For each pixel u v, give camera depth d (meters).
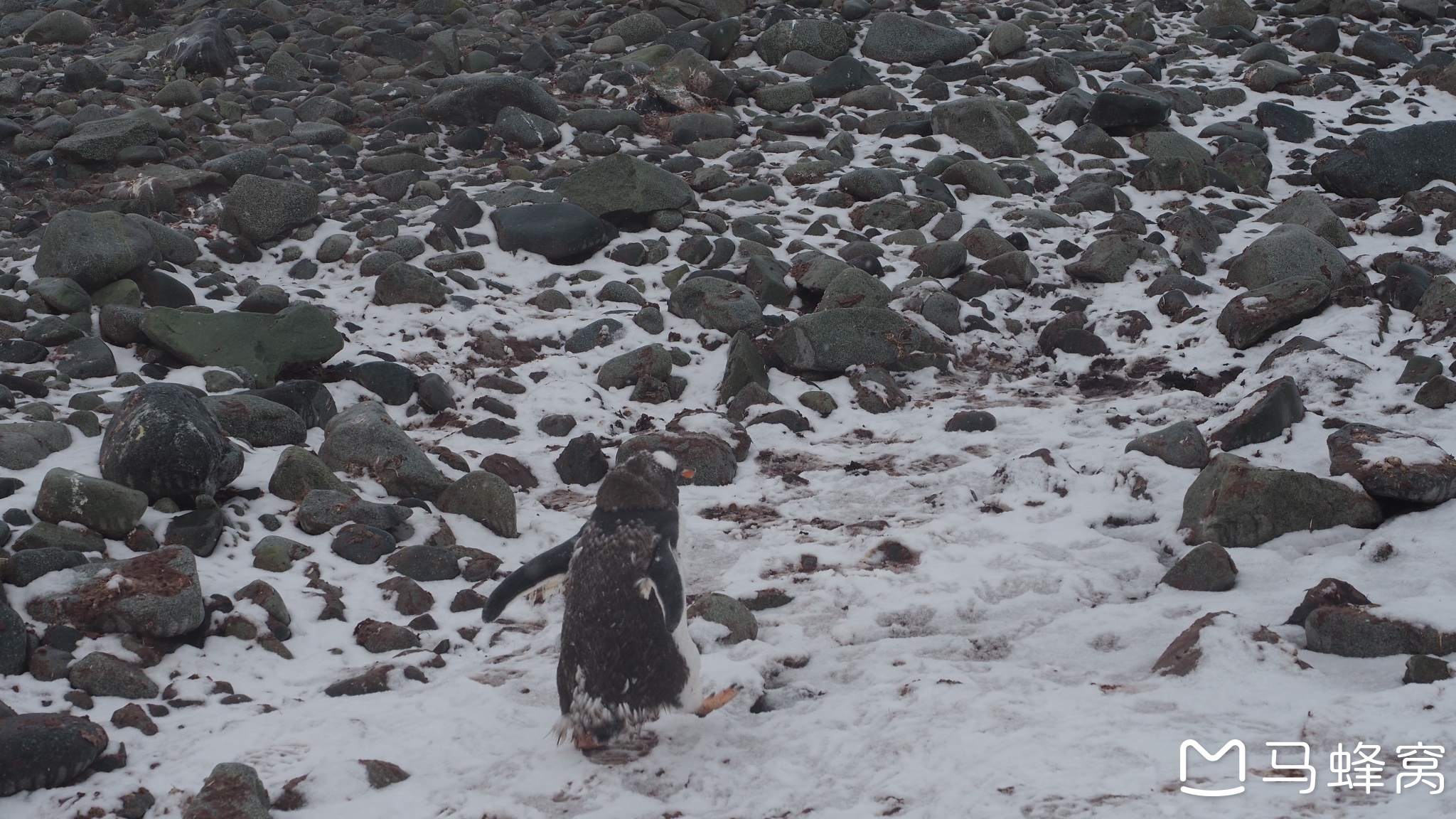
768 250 11.61
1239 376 8.86
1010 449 8.26
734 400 9.06
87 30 17.70
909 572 6.31
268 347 8.85
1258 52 16.44
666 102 15.32
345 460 7.44
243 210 11.27
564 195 12.16
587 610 4.26
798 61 16.36
